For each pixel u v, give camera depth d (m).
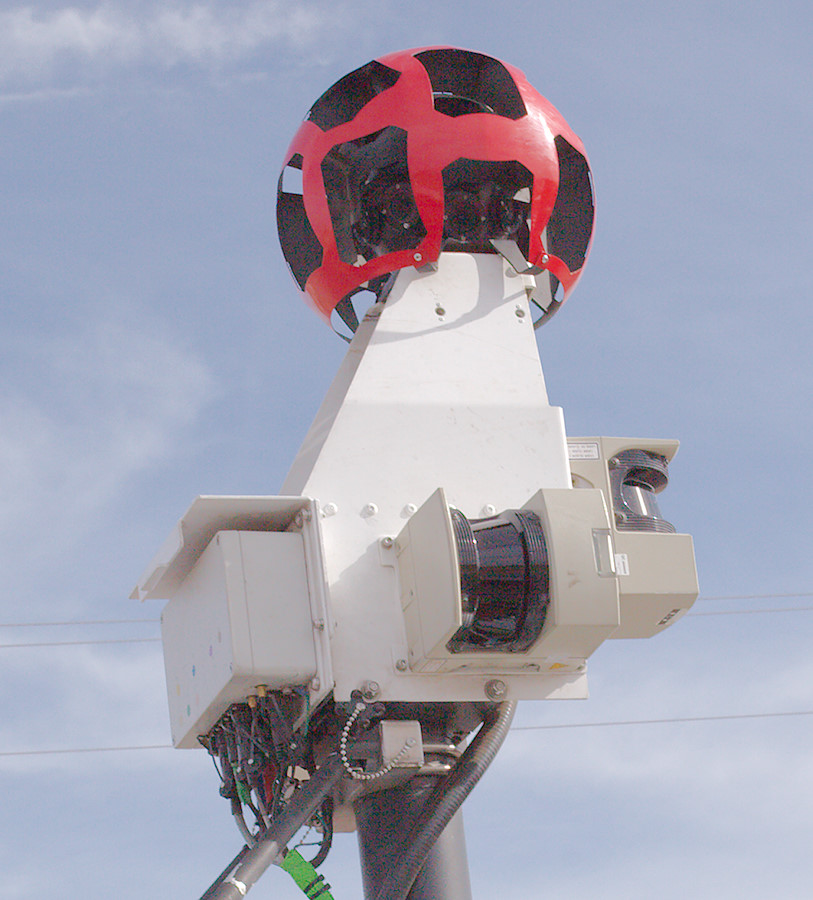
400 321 5.65
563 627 4.84
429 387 5.53
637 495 5.77
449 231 6.01
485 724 5.22
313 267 6.29
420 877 5.26
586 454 5.75
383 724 5.02
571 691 5.18
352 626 5.06
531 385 5.64
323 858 5.25
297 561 5.05
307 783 4.94
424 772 5.25
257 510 5.07
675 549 5.53
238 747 5.23
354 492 5.27
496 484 5.42
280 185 6.23
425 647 4.90
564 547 4.88
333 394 5.80
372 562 5.17
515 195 5.99
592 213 6.15
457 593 4.71
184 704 5.39
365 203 5.98
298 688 5.02
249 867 4.76
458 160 5.82
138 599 5.73
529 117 5.81
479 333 5.70
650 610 5.55
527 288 5.95
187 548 5.22
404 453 5.38
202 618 5.18
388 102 5.78
